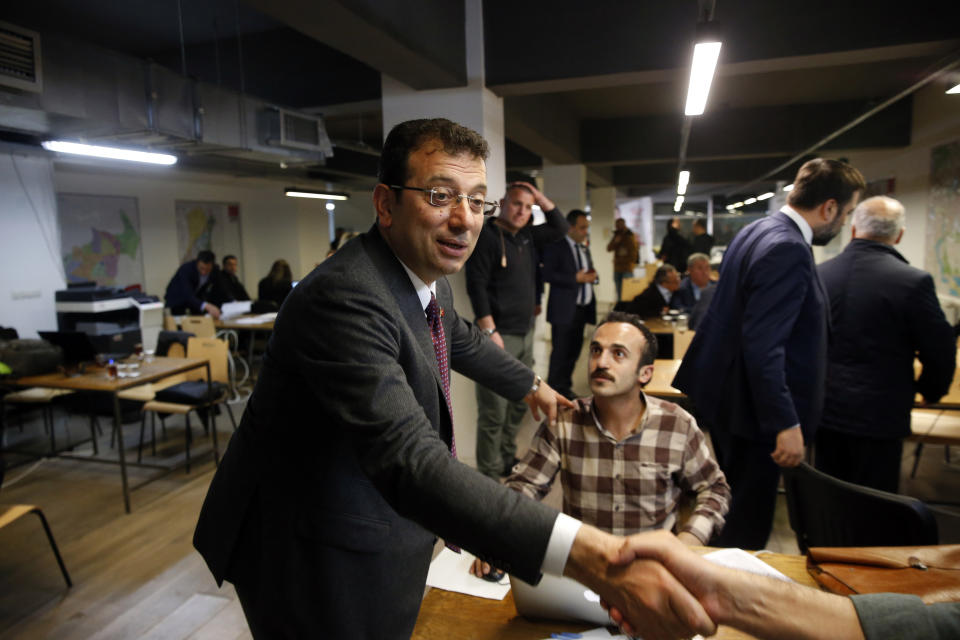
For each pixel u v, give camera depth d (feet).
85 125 9.88
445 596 3.85
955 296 17.97
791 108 22.52
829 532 5.20
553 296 16.02
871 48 9.52
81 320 18.07
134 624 7.43
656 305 18.37
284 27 14.12
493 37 11.23
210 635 7.22
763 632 2.05
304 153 14.24
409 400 2.56
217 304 23.04
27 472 12.55
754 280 5.79
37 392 13.58
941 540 8.91
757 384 5.67
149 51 15.57
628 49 10.55
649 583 2.12
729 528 6.38
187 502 10.97
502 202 10.80
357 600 2.93
